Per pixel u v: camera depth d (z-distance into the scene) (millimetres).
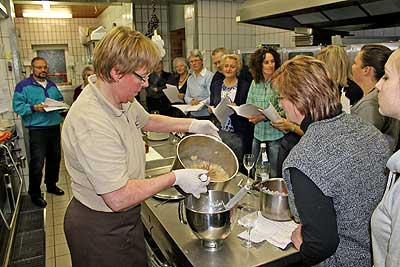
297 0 2732
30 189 3590
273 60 2828
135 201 1120
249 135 3127
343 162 962
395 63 832
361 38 3566
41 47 8297
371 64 2010
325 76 1031
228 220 1183
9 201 2785
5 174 2707
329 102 1026
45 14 7457
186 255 1181
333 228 963
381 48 2059
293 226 1336
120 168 1115
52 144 3691
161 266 1528
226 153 1530
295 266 1194
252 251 1195
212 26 4781
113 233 1275
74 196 1305
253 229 1320
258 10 3184
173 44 6238
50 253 2721
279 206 1364
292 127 2297
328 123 1029
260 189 1465
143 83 1168
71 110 1194
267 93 2873
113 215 1264
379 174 1009
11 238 2750
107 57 1102
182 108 3275
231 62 3156
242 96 3113
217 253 1188
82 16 8133
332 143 982
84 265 1297
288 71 1072
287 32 4441
